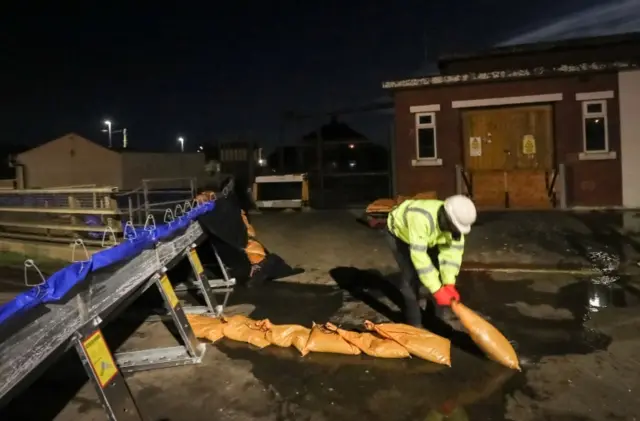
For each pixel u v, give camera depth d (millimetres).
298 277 7668
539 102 12680
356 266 8164
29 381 2934
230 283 7305
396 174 13797
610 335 5141
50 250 8727
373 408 3990
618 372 4383
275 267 7539
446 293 4734
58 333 3121
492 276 7297
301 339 5070
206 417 3953
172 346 5246
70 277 3133
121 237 7844
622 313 5703
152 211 8039
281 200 14344
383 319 5852
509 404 3959
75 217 8695
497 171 13086
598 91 12289
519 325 5500
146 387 4426
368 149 19734
